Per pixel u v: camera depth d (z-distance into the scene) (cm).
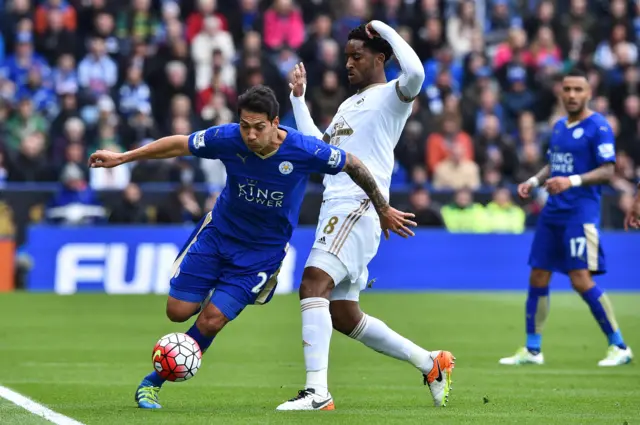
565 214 3700
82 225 6412
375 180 2503
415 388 2941
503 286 6769
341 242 2484
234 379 3108
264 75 7319
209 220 2470
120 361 3500
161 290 6412
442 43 8156
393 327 4744
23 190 6450
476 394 2814
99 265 6400
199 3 7694
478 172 7119
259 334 4453
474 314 5356
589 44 8162
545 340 4431
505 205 6812
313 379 2416
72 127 6531
